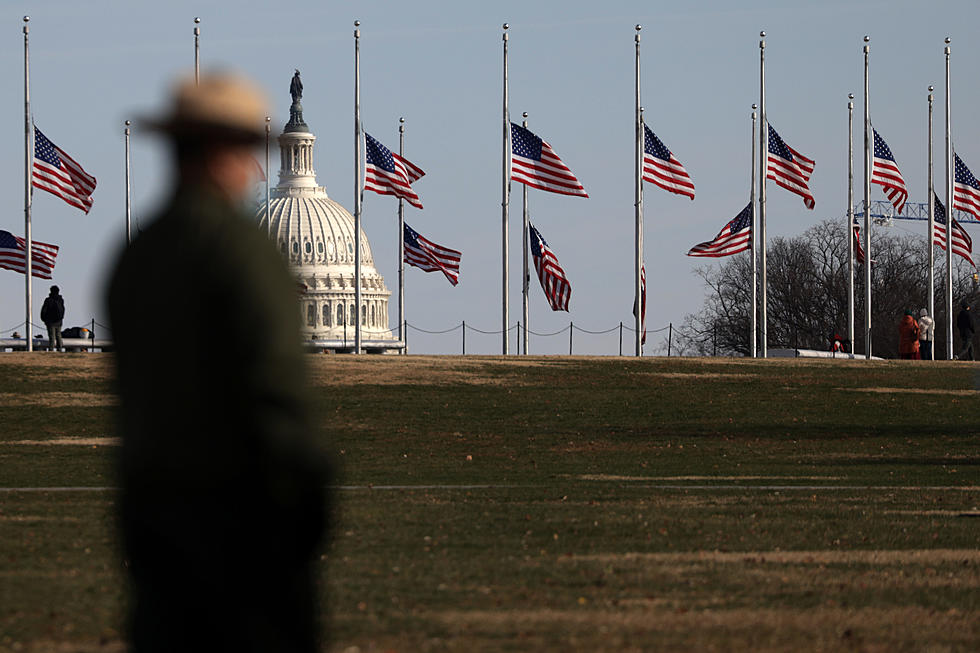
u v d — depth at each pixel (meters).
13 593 49.16
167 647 23.22
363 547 63.50
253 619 23.03
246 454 22.52
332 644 39.81
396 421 167.25
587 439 155.88
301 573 23.67
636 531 70.81
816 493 98.12
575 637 41.22
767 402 184.38
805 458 136.88
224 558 22.78
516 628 42.62
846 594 49.81
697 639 41.19
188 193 23.42
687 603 47.72
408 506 85.69
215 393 22.44
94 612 45.19
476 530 71.12
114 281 23.27
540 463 132.38
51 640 40.53
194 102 23.31
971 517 78.81
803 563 58.19
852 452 143.50
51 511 81.12
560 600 48.06
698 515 79.81
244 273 22.55
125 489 23.30
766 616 45.19
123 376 23.06
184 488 22.69
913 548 63.91
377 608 45.97
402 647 39.44
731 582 52.59
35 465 122.44
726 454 141.62
